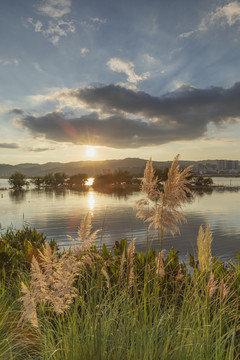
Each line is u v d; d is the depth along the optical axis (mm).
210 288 2213
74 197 51375
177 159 2287
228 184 97938
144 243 12703
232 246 12430
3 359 2277
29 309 2123
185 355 2025
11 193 68125
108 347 2266
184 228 17359
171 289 3172
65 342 2166
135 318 2287
